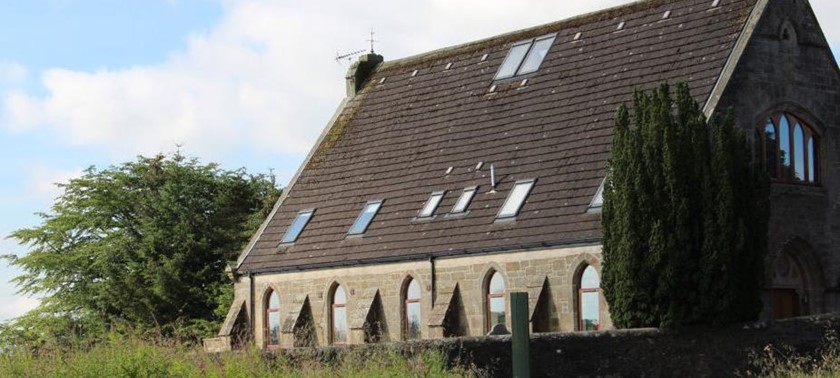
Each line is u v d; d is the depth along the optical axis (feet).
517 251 148.87
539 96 165.07
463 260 154.81
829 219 148.97
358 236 170.30
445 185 165.68
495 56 178.40
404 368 102.12
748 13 148.05
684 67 149.28
